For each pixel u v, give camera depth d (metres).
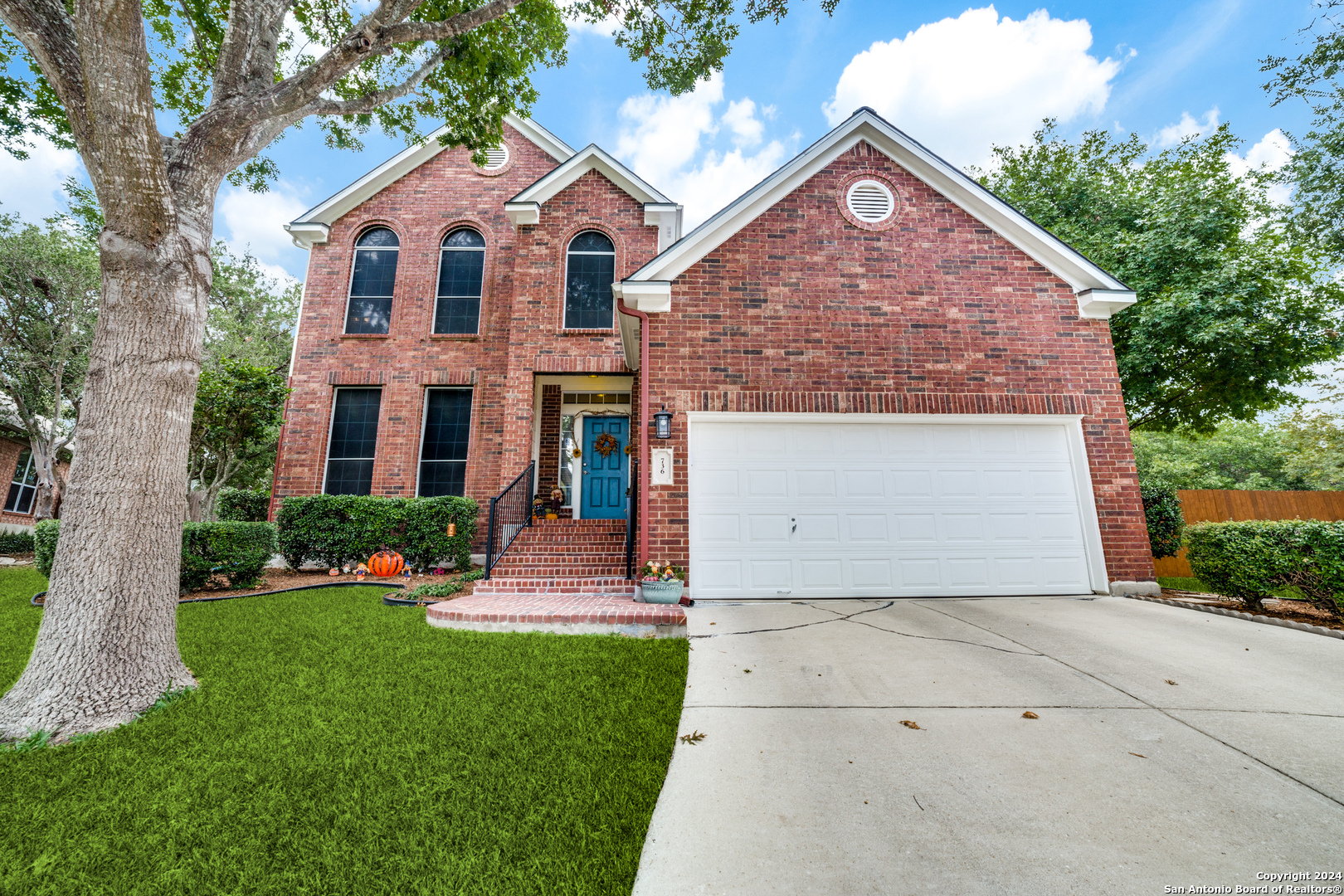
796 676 4.11
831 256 7.70
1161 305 9.88
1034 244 7.86
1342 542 5.26
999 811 2.37
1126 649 4.68
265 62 5.02
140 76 3.72
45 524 7.31
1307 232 11.74
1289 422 20.56
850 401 7.33
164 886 2.03
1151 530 8.77
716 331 7.42
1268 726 3.14
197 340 4.22
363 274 11.94
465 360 11.34
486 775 2.76
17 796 2.67
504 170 12.30
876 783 2.62
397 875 2.06
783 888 1.94
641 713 3.49
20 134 7.30
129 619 3.70
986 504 7.35
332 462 11.07
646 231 11.20
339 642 5.16
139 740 3.23
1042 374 7.57
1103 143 13.33
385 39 5.38
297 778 2.76
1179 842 2.14
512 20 7.68
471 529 10.01
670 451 7.10
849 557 7.15
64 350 14.26
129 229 3.90
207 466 13.75
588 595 7.27
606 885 2.00
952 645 4.85
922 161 7.93
